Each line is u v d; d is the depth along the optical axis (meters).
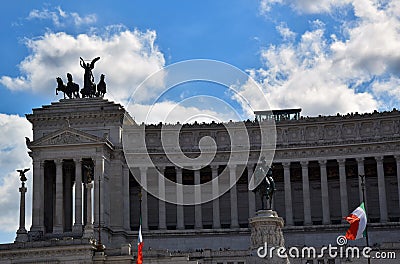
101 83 162.38
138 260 108.38
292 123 158.00
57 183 149.62
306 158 156.88
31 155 151.75
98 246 122.69
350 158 155.75
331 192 161.12
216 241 151.88
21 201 137.88
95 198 147.88
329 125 157.38
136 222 160.12
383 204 151.50
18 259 122.44
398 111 154.50
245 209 162.62
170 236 152.88
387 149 154.12
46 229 153.25
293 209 161.38
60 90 160.25
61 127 156.00
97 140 149.75
